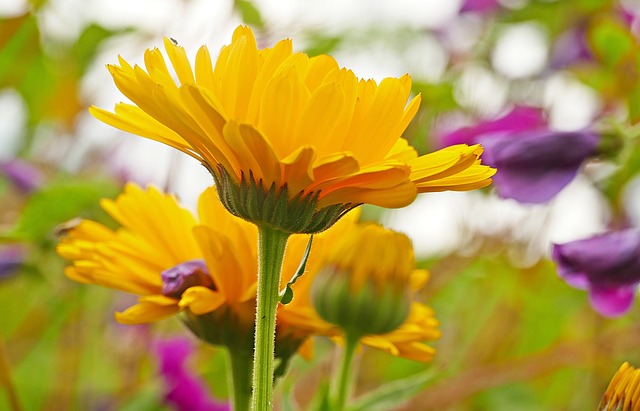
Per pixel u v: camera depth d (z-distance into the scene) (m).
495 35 0.58
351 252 0.33
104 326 0.51
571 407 0.49
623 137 0.40
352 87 0.29
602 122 0.41
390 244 0.33
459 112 0.53
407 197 0.28
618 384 0.31
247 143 0.28
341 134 0.28
